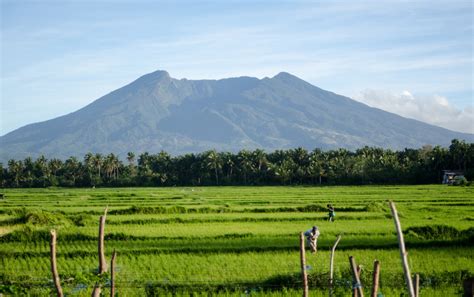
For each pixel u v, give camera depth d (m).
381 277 23.39
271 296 21.53
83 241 34.72
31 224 41.91
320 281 22.66
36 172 186.75
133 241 34.19
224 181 169.00
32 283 22.70
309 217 47.22
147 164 188.50
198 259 27.95
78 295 20.84
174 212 54.62
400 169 143.75
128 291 21.81
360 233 36.94
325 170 156.38
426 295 21.34
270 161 177.50
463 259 27.55
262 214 51.19
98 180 174.62
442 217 48.59
